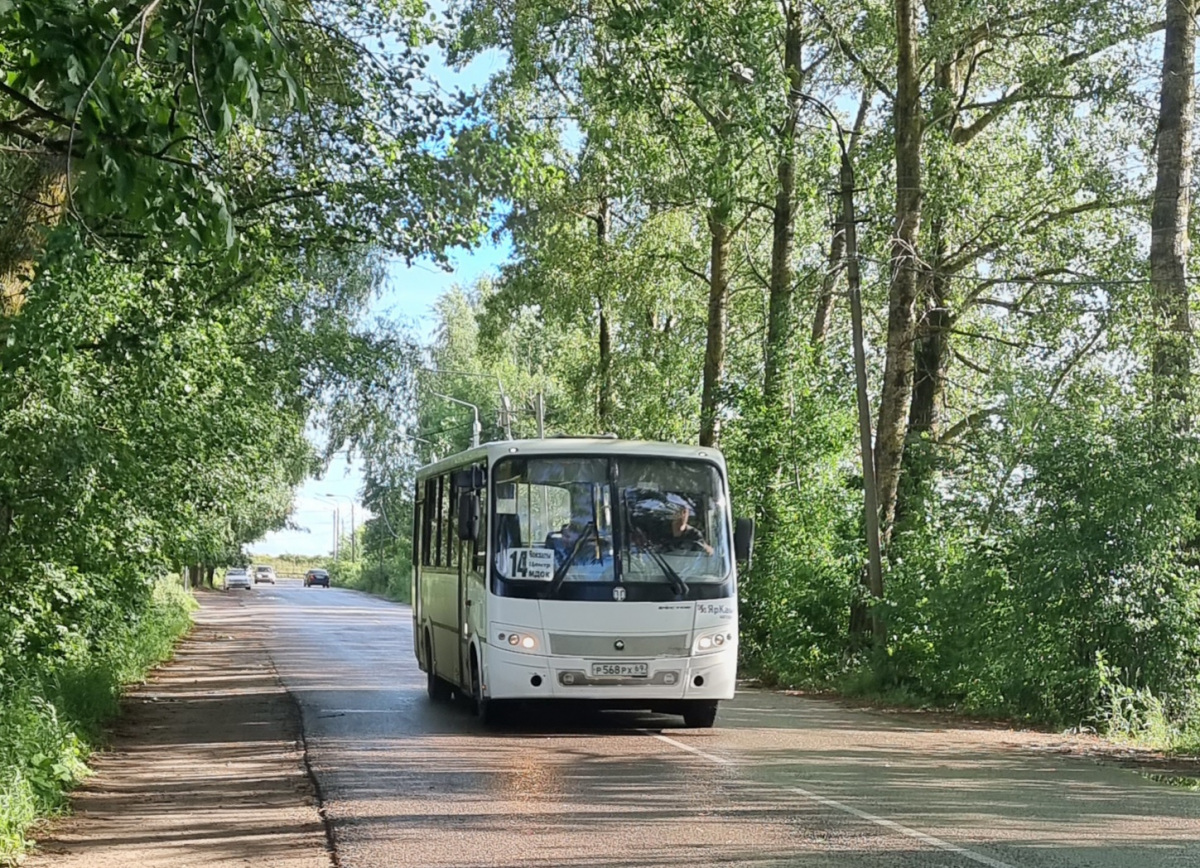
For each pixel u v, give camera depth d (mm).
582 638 14555
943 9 23125
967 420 27984
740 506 27531
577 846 8422
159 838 9055
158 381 16875
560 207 34438
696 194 24984
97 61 7973
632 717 16844
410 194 16922
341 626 46219
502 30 22297
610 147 28703
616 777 11492
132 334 15664
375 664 27156
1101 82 23578
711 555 15172
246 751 13602
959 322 29844
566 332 39844
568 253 34906
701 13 16078
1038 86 24359
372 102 16453
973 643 18531
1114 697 15953
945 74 26688
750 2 17156
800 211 29984
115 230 15172
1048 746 14508
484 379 74875
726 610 15047
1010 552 17719
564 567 14703
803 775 11648
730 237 32312
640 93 17484
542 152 22906
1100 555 16438
